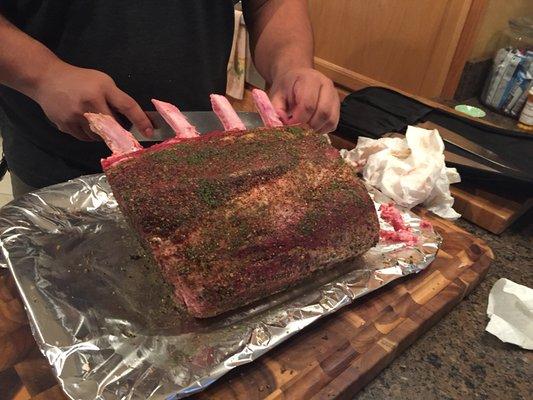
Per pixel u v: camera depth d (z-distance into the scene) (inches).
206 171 25.3
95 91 27.1
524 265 35.4
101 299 25.5
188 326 24.7
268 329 24.8
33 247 27.9
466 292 30.9
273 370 23.7
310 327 26.3
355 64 60.4
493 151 41.5
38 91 28.1
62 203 31.2
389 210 34.2
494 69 56.1
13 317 24.4
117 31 32.4
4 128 37.8
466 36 51.8
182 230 23.7
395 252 31.0
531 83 53.2
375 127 43.3
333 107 32.7
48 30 31.8
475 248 33.4
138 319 24.8
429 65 54.9
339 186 27.3
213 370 22.3
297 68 35.0
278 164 26.4
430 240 32.4
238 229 24.4
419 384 25.5
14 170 38.0
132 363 22.3
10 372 21.8
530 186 38.2
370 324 26.8
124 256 28.4
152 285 26.8
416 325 27.0
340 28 59.2
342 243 27.0
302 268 26.1
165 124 30.6
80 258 27.9
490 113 56.5
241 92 69.7
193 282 23.5
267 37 39.9
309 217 25.9
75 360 22.0
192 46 35.4
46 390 21.2
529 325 28.7
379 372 25.7
